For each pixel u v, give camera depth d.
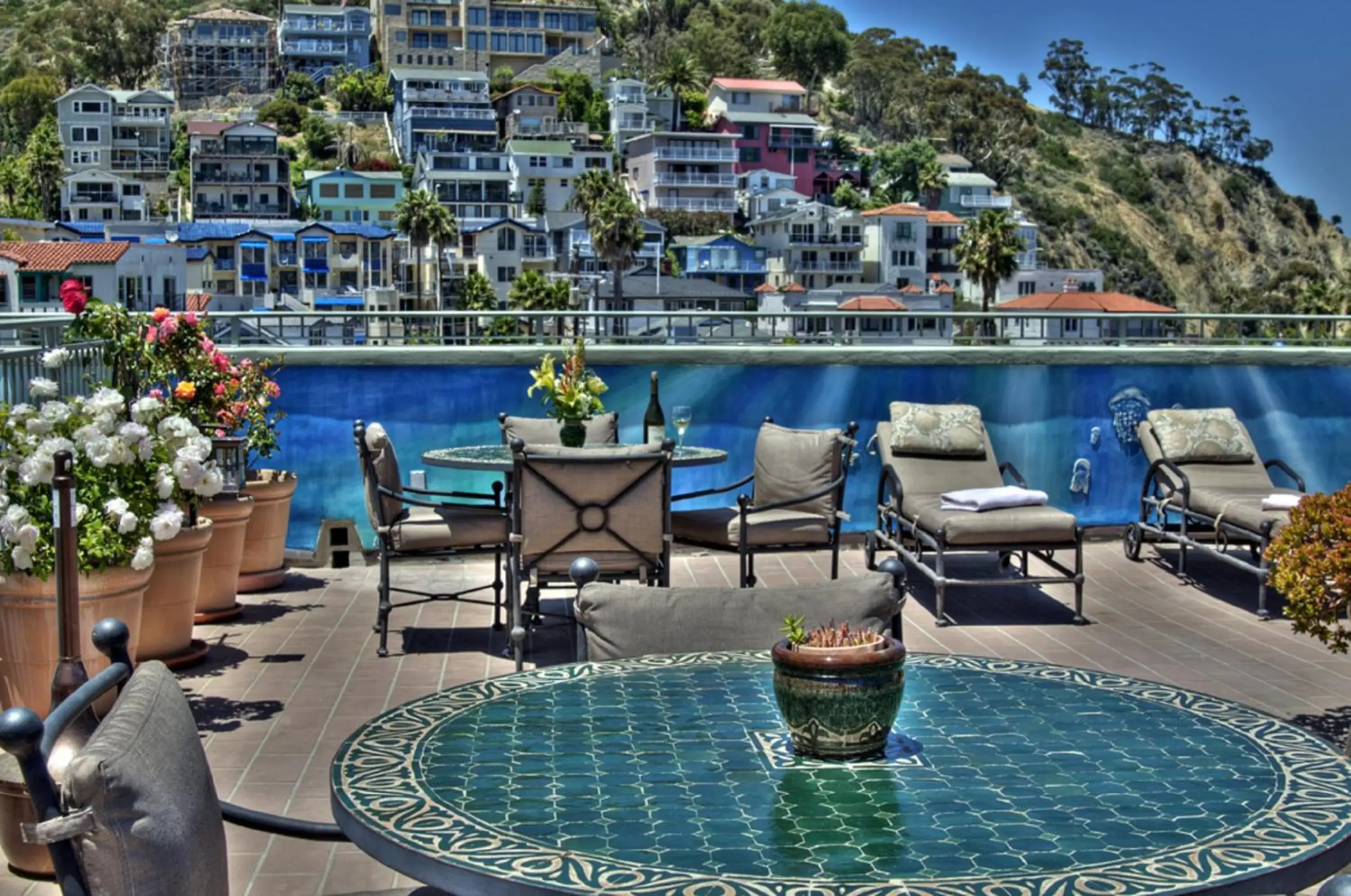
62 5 147.12
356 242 79.62
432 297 81.12
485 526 6.02
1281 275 133.75
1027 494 6.93
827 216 92.38
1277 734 2.57
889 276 93.44
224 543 6.53
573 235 83.44
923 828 2.04
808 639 2.44
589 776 2.31
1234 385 8.92
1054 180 138.50
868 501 8.62
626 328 8.65
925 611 7.07
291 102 114.44
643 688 2.91
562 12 131.12
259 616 6.73
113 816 1.73
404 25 127.00
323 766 4.49
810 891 1.79
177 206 97.56
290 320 8.41
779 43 141.38
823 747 2.38
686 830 2.04
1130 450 8.87
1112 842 1.98
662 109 116.12
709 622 3.30
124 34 133.62
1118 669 5.90
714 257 88.44
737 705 2.77
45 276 44.28
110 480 4.76
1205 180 147.00
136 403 4.96
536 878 1.85
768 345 8.53
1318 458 9.03
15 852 3.61
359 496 8.13
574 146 97.31
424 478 8.05
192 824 1.88
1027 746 2.49
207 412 6.50
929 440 7.70
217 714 5.08
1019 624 6.76
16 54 133.88
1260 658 6.11
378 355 8.09
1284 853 1.93
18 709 1.80
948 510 6.96
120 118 104.69
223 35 127.69
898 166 115.69
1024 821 2.08
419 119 101.75
